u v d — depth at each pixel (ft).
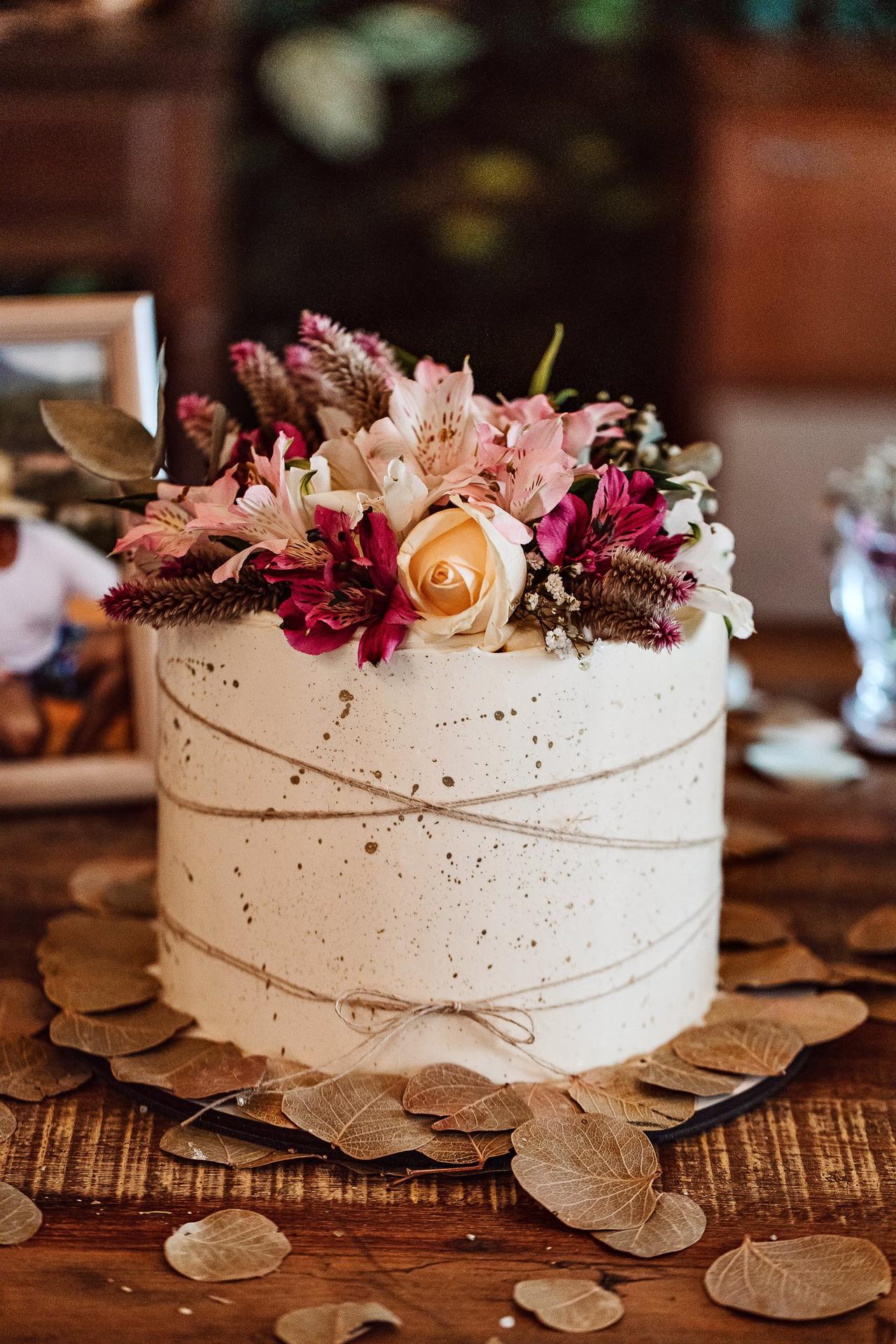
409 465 2.42
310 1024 2.50
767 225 6.45
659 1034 2.59
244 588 2.43
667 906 2.55
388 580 2.35
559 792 2.42
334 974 2.47
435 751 2.39
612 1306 2.25
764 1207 2.41
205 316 5.81
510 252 8.75
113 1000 2.63
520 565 2.35
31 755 3.35
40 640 3.34
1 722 3.34
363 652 2.33
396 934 2.44
